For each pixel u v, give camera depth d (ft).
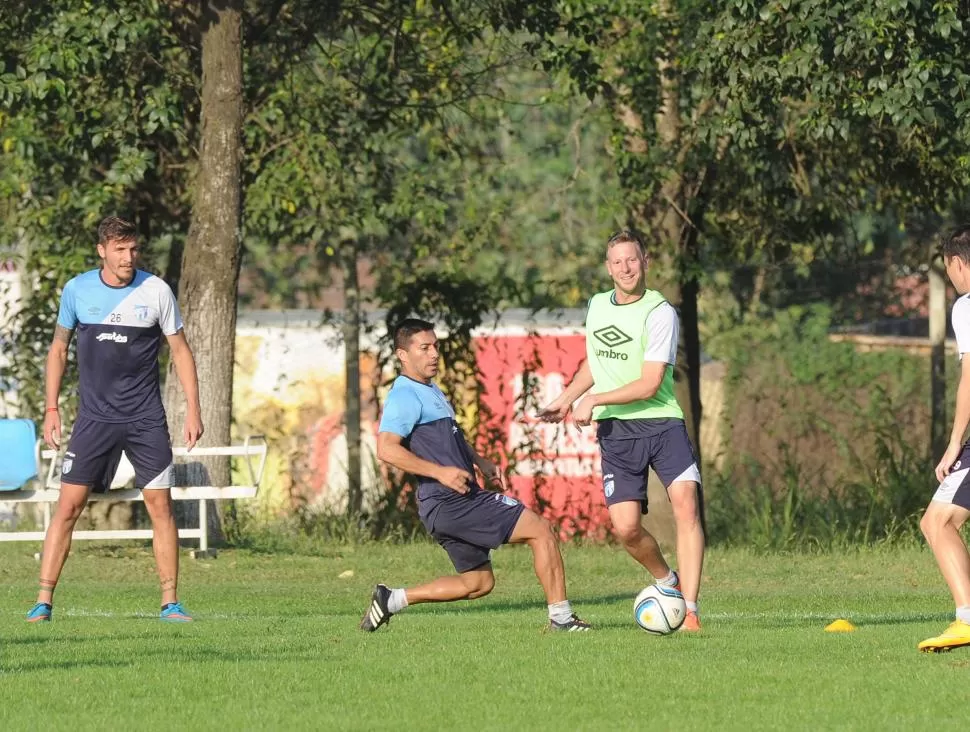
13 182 204.44
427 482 95.09
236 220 184.96
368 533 215.51
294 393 282.97
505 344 244.01
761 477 267.59
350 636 93.91
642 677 75.05
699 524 99.14
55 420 109.40
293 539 198.59
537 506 237.04
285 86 214.28
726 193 217.97
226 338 184.85
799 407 307.17
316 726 63.16
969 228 87.04
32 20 183.11
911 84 167.94
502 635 93.50
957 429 86.07
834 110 181.78
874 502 228.43
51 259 207.21
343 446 282.15
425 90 223.92
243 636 94.73
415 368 93.81
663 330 98.37
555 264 331.36
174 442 184.03
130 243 107.34
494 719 64.75
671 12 207.92
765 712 66.08
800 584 161.99
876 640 89.76
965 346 85.66
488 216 238.48
